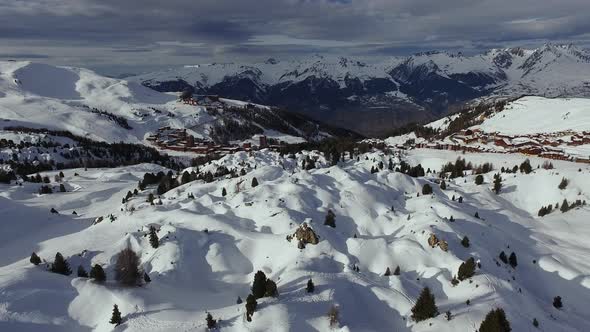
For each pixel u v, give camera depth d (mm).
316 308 57312
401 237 83438
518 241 92250
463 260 75688
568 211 111625
